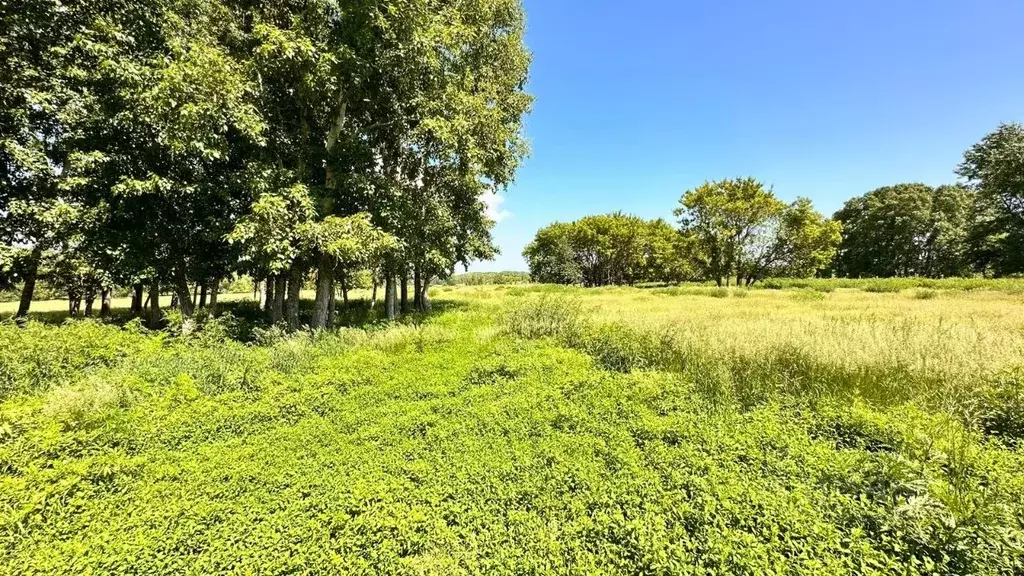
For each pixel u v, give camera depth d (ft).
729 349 25.34
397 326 39.32
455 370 25.77
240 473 14.37
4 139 31.63
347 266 44.04
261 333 34.63
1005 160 92.94
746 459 14.47
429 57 35.42
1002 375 17.90
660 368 24.98
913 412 15.87
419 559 10.66
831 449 14.96
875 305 52.29
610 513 11.88
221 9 33.94
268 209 29.60
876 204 161.48
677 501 12.24
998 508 10.13
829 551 9.79
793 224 126.72
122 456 14.97
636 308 54.75
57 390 19.12
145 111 30.73
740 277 134.00
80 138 33.06
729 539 10.24
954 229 139.23
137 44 35.99
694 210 130.62
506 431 17.79
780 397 19.49
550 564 10.20
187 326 34.14
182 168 33.86
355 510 12.47
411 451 16.16
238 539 11.30
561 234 199.62
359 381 23.82
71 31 35.17
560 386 22.39
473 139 41.93
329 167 38.52
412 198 47.37
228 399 20.97
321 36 33.63
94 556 10.45
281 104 38.37
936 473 12.06
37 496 12.16
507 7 50.72
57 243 35.17
